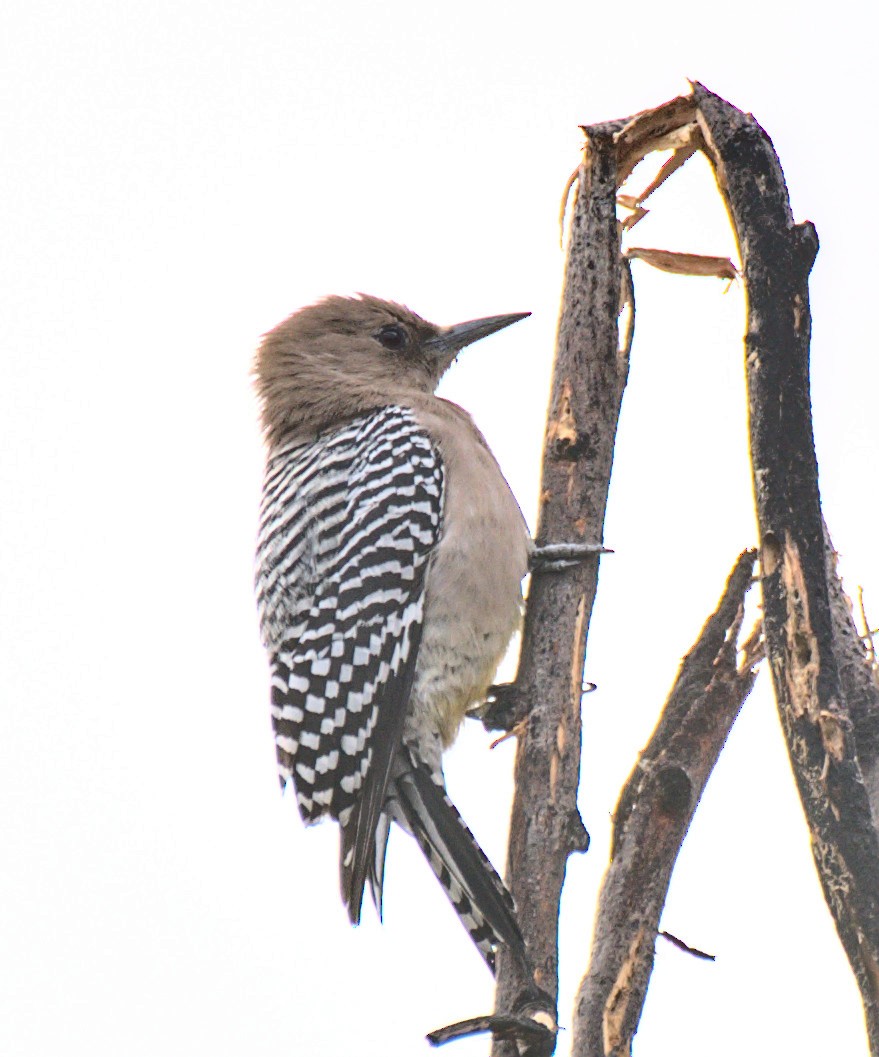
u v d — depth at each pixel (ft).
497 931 28.37
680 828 27.04
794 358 28.04
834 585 28.66
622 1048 25.89
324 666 38.22
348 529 39.60
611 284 33.99
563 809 29.99
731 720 27.96
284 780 38.65
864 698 27.02
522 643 32.91
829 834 24.40
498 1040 26.27
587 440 33.68
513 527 39.60
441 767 37.47
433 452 40.24
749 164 29.96
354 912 34.81
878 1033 22.84
